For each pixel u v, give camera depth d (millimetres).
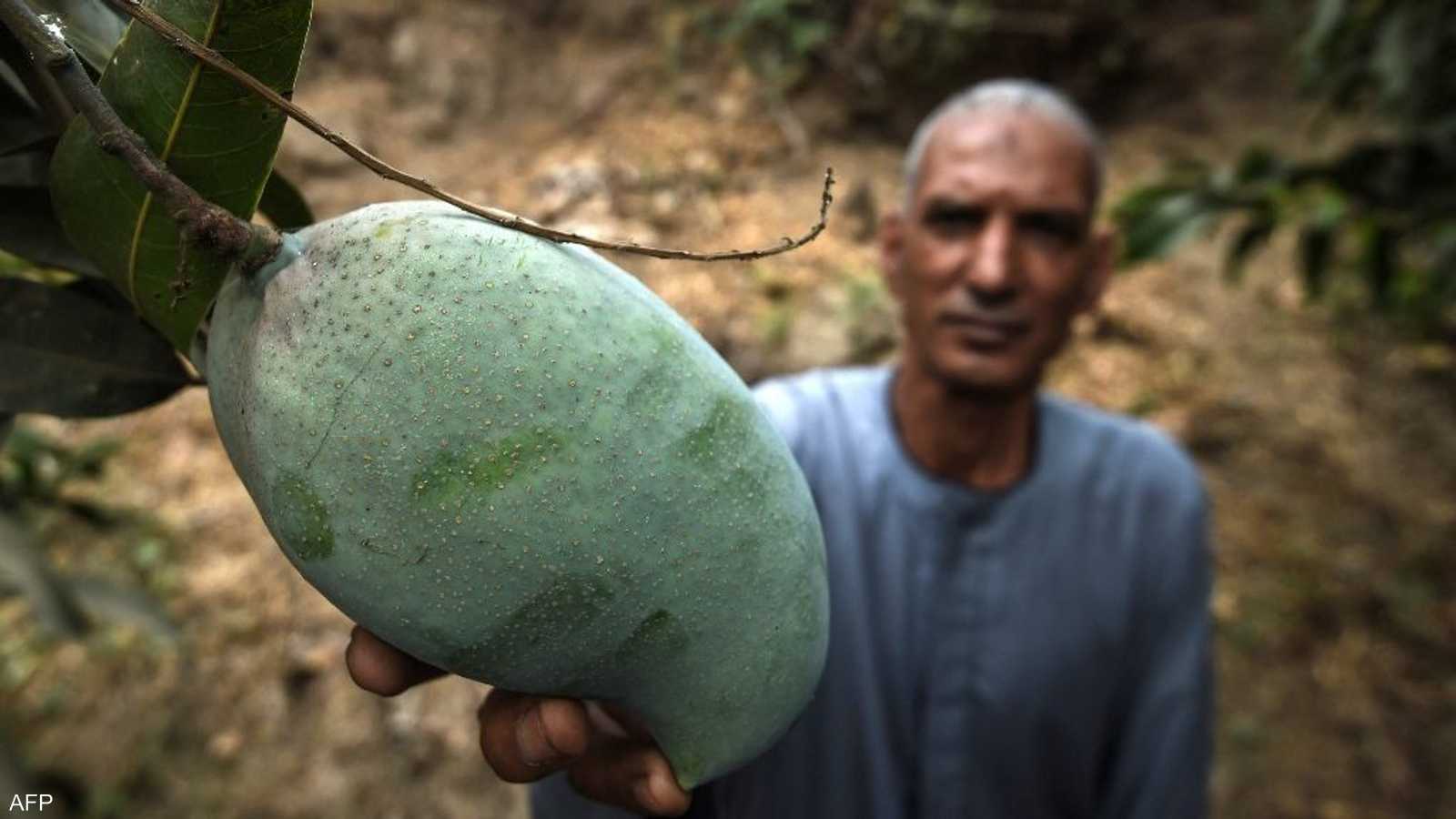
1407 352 3643
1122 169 4023
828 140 3730
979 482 1341
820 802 1223
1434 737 2658
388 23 3451
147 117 533
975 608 1273
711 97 3600
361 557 535
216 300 587
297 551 550
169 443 2764
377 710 2361
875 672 1251
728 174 3383
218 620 2479
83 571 2477
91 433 2682
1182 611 1351
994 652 1266
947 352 1293
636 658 575
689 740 613
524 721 617
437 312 529
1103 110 4301
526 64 3562
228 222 544
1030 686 1263
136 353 657
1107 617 1301
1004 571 1283
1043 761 1294
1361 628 2852
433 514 525
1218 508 3104
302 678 2412
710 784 928
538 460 526
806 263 3072
